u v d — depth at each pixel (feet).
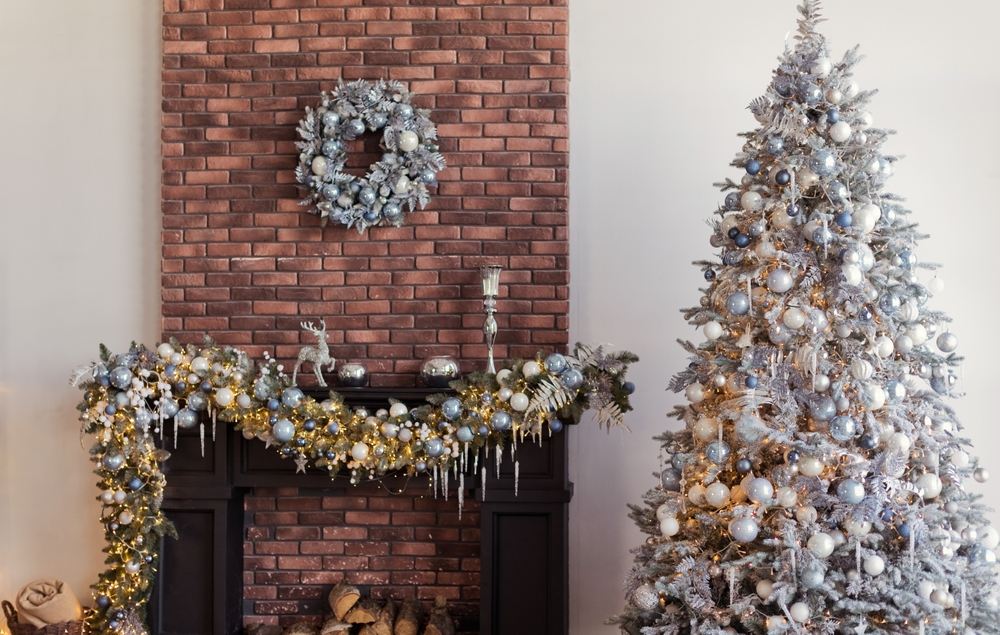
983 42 13.99
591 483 14.26
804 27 10.85
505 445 13.03
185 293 14.14
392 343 13.93
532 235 13.79
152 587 13.23
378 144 13.89
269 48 14.05
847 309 10.19
